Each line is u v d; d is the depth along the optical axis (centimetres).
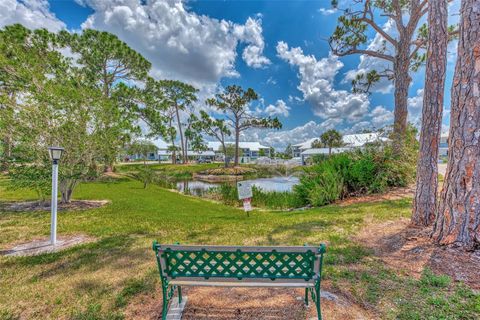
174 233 487
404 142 896
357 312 215
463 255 299
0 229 518
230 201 1113
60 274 308
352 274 280
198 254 201
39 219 600
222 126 3025
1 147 664
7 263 344
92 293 260
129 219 607
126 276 299
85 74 1600
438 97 419
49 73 1037
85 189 1158
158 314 223
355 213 582
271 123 2812
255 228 511
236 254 200
